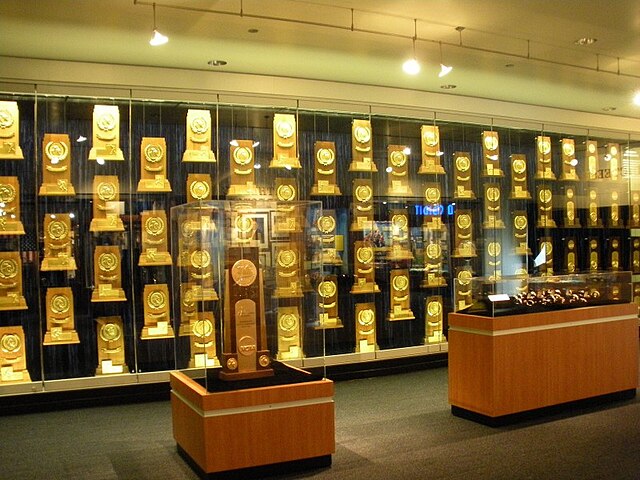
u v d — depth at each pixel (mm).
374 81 7711
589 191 9141
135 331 6512
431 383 7090
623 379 5949
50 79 6332
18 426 5664
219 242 4258
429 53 6707
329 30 5898
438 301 7949
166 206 6629
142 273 6539
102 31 5648
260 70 7062
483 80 7816
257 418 4094
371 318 7520
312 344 4453
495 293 5297
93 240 6383
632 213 9586
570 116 9633
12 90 6051
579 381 5617
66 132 6305
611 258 9320
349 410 5918
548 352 5430
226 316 4246
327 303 7238
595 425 5145
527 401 5297
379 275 7582
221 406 4008
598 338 5766
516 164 8492
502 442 4762
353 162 7438
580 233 9023
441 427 5227
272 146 7031
